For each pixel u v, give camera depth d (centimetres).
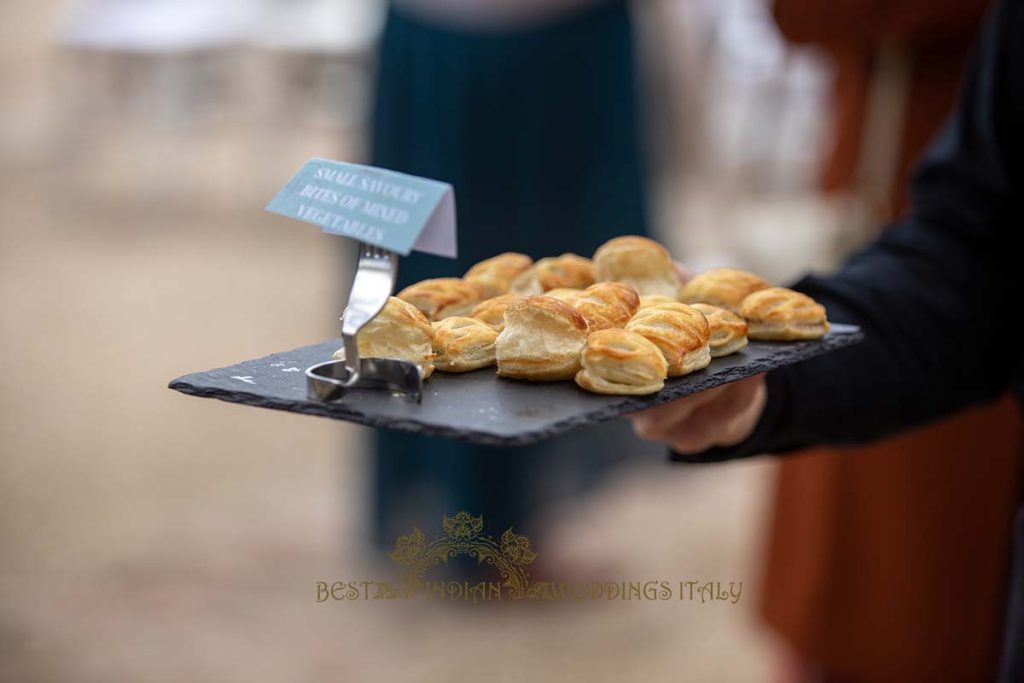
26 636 303
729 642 303
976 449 213
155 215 772
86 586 329
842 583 229
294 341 533
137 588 329
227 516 375
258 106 782
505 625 312
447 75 293
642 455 347
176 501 386
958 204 177
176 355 517
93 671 287
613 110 305
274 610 318
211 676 286
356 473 409
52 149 891
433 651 298
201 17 760
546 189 302
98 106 823
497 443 138
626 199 313
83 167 845
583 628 309
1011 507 215
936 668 223
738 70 616
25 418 449
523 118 297
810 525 231
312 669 289
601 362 146
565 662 292
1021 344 176
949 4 208
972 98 178
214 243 713
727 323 156
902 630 224
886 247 180
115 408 462
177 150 823
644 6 349
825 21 219
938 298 174
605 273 163
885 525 222
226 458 421
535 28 291
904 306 174
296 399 144
